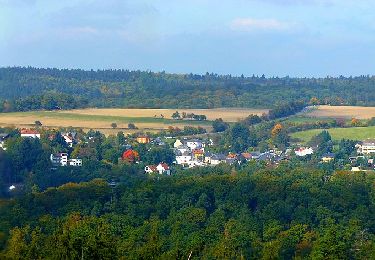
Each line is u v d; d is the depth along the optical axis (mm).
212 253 189375
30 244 177000
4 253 173750
